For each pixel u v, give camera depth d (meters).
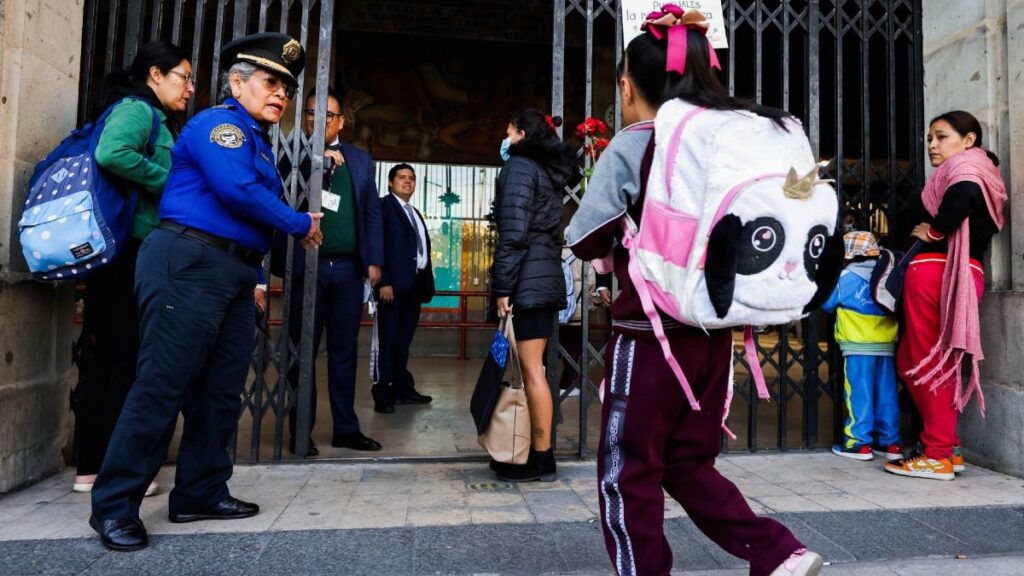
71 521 2.41
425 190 10.05
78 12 3.15
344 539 2.24
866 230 3.68
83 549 2.13
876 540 2.26
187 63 2.76
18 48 2.71
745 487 2.91
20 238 2.48
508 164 2.90
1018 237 3.15
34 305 2.87
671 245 1.44
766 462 3.38
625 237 1.56
